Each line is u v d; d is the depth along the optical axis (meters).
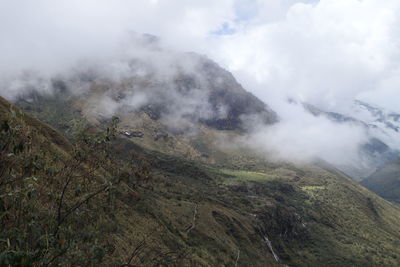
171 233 67.75
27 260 8.17
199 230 95.00
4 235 9.67
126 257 29.64
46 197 11.99
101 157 12.95
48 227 11.02
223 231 113.31
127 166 13.88
